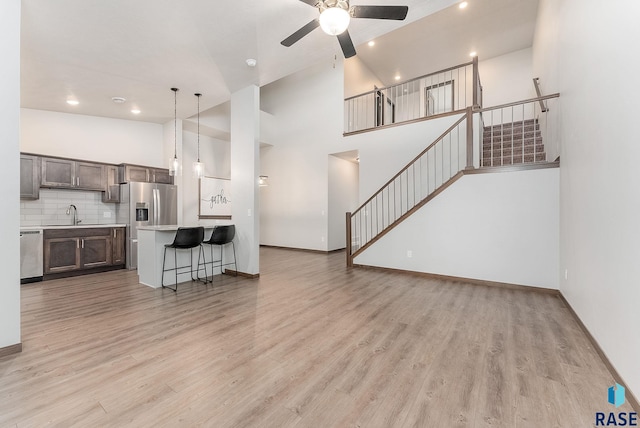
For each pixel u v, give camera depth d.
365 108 7.93
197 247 4.56
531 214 3.90
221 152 7.95
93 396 1.71
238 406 1.63
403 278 4.64
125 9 2.66
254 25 2.96
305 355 2.20
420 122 5.90
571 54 3.01
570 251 3.06
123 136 5.84
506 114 7.11
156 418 1.53
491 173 4.17
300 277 4.71
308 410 1.60
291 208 8.20
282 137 8.38
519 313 3.09
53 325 2.74
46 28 2.91
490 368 2.02
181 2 2.59
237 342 2.41
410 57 7.46
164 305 3.32
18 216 2.22
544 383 1.84
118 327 2.70
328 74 7.43
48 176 4.57
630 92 1.69
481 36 6.43
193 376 1.92
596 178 2.24
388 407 1.62
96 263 4.91
